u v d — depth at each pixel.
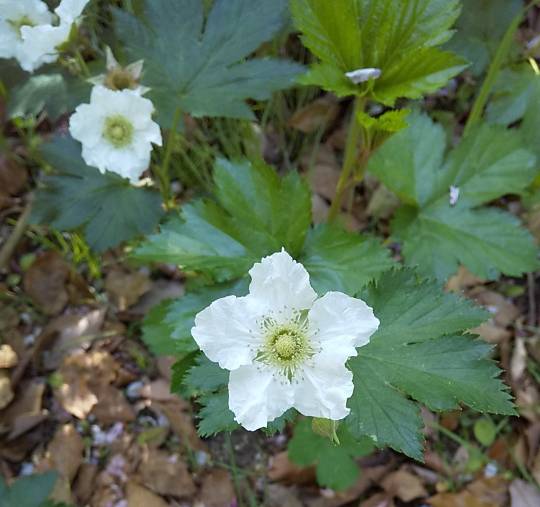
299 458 0.16
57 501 0.16
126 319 0.19
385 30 0.12
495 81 0.18
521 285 0.19
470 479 0.17
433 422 0.17
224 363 0.10
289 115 0.21
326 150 0.21
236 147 0.19
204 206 0.13
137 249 0.13
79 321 0.19
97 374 0.18
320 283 0.13
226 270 0.13
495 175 0.16
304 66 0.15
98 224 0.16
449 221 0.16
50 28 0.13
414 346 0.11
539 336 0.18
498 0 0.18
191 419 0.18
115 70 0.14
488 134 0.16
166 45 0.15
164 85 0.15
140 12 0.15
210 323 0.10
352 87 0.13
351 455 0.16
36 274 0.19
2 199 0.20
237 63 0.15
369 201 0.20
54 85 0.16
